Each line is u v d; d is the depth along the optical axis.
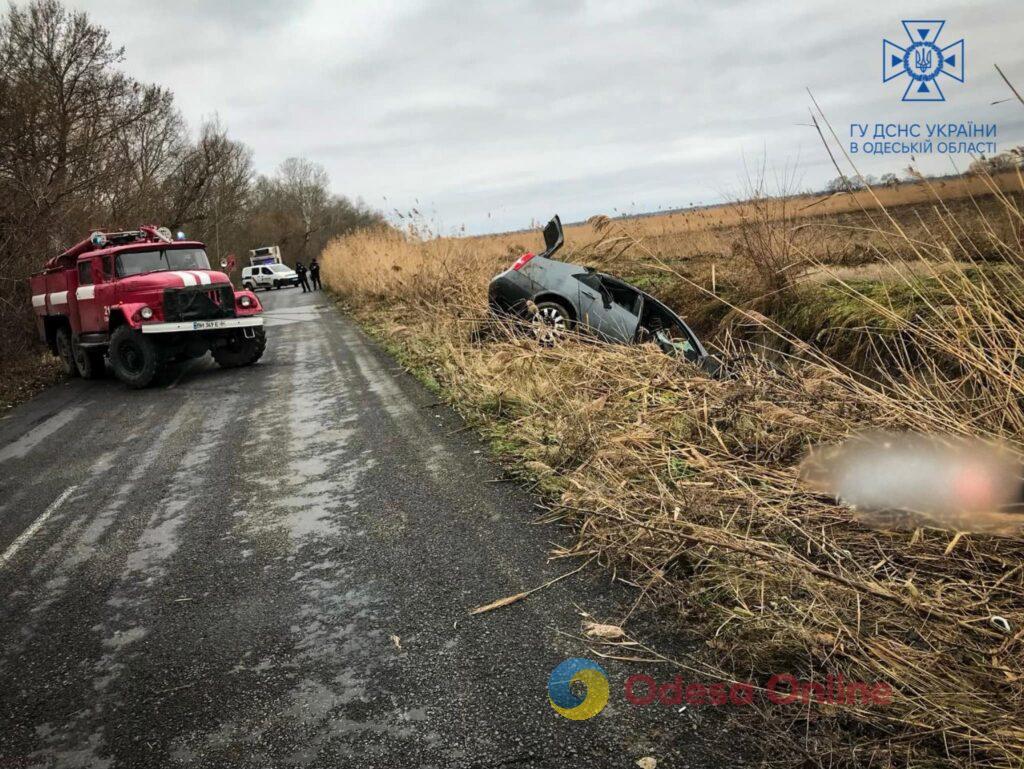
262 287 42.75
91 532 4.46
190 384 9.94
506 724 2.38
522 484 4.71
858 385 3.85
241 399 8.51
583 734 2.31
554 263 8.77
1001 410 3.07
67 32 19.89
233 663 2.88
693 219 13.49
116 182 20.38
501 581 3.41
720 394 4.64
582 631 2.93
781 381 4.43
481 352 8.27
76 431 7.45
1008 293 3.24
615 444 4.50
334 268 28.61
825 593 2.74
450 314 10.96
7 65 18.25
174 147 29.22
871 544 3.06
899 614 2.61
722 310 8.91
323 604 3.32
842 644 2.48
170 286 9.99
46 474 5.87
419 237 17.36
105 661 2.97
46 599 3.59
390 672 2.74
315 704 2.58
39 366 13.17
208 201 38.16
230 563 3.85
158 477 5.54
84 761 2.37
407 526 4.16
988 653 2.31
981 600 2.59
